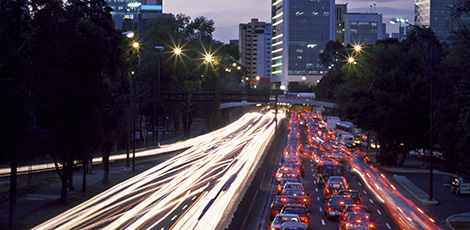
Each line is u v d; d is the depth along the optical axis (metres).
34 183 52.25
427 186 55.75
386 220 35.88
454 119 61.53
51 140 38.16
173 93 96.62
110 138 52.19
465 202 46.47
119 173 62.81
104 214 35.84
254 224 33.75
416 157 89.12
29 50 35.62
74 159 42.59
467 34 44.09
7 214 36.97
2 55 33.72
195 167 64.75
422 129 71.38
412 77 74.50
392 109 71.19
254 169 60.62
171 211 35.97
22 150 35.75
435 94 71.50
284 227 24.83
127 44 57.97
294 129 131.62
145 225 31.19
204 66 117.19
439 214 40.97
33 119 36.81
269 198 45.03
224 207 36.72
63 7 39.19
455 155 65.75
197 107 113.31
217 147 91.06
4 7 33.88
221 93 97.81
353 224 27.66
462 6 43.25
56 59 36.50
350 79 105.50
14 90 33.56
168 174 59.44
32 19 35.34
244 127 143.38
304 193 37.19
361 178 59.53
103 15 51.19
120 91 55.62
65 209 39.19
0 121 34.09
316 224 33.69
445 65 65.56
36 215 36.66
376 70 84.25
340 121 119.31
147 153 80.44
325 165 52.59
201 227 29.83
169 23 113.56
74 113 39.44
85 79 39.78
